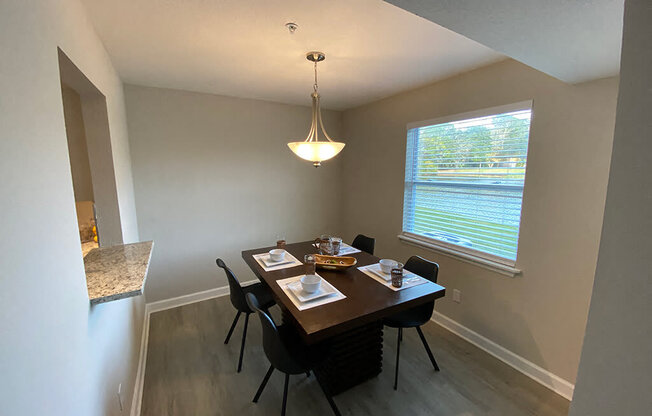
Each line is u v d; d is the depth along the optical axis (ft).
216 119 10.16
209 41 5.69
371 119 11.24
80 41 4.16
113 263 4.92
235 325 8.44
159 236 9.73
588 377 2.04
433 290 5.85
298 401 6.11
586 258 5.73
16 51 2.25
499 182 7.20
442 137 8.61
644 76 1.66
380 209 11.16
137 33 5.29
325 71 7.49
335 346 6.09
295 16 4.76
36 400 2.21
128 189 7.89
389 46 5.95
